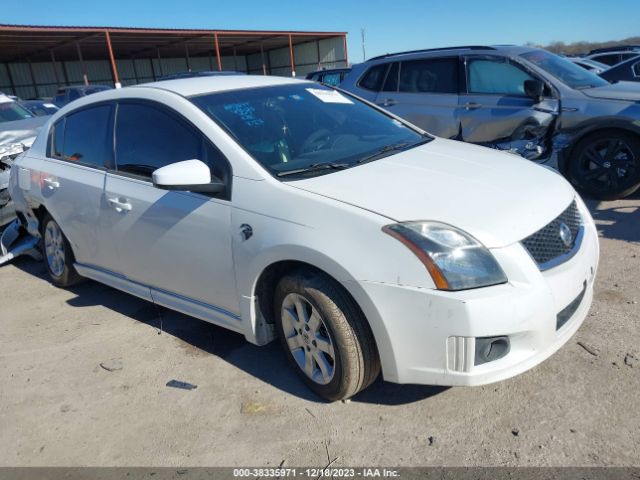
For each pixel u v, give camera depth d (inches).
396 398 110.4
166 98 133.2
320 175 112.7
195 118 124.8
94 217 150.3
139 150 138.4
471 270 89.8
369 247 94.0
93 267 163.8
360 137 138.9
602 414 99.4
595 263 111.2
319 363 108.3
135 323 156.2
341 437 101.0
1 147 229.6
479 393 109.3
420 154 128.6
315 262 99.0
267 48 1662.2
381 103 277.0
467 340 89.0
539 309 91.7
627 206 219.3
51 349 145.5
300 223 101.7
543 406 103.3
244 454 99.3
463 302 88.0
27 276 204.4
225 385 120.9
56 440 108.7
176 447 103.0
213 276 121.3
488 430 98.8
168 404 116.1
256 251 108.2
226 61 1771.7
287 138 127.0
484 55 247.3
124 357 137.2
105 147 149.9
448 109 253.9
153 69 1624.0
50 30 975.6
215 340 141.1
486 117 241.9
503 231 94.3
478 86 248.2
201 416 111.1
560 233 102.7
